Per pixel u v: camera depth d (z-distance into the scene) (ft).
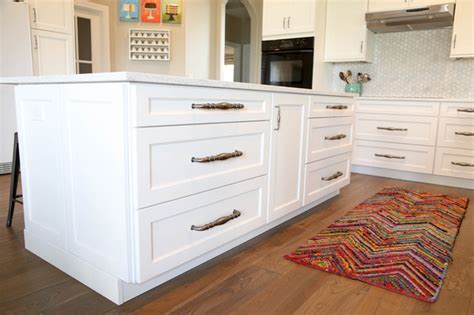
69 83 4.75
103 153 4.39
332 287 5.14
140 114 4.05
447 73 12.84
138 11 15.88
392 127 12.47
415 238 6.93
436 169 11.82
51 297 4.73
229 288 5.05
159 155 4.39
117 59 16.19
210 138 5.13
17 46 11.82
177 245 4.84
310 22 13.64
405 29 13.21
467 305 4.74
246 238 6.73
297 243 6.70
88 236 4.87
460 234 7.36
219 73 18.43
